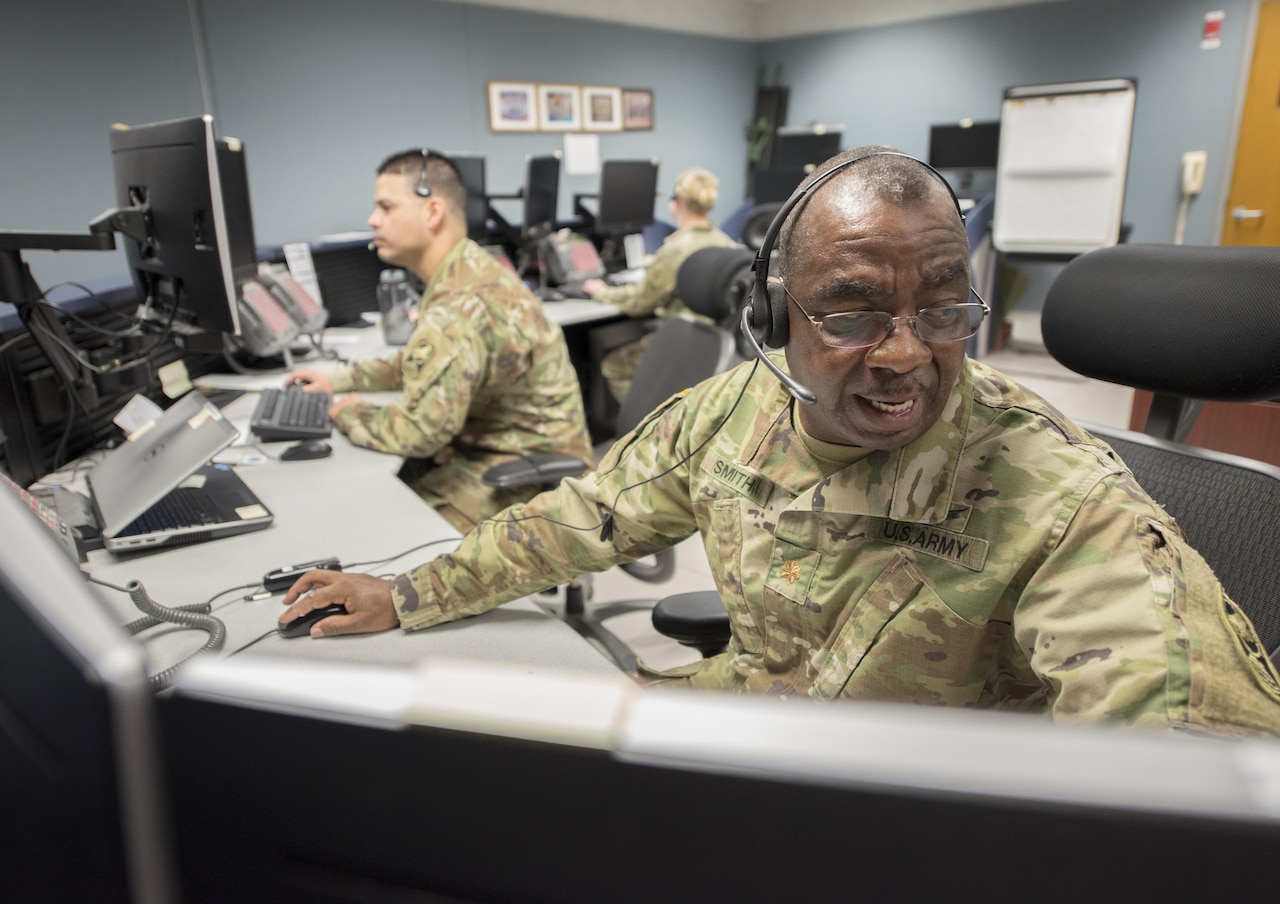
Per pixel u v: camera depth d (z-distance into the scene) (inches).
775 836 10.9
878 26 271.9
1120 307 41.5
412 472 85.0
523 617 42.6
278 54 170.1
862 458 32.4
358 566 48.1
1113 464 29.0
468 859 12.5
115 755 12.2
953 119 264.1
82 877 13.2
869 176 28.0
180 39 153.6
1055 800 9.8
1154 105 225.8
